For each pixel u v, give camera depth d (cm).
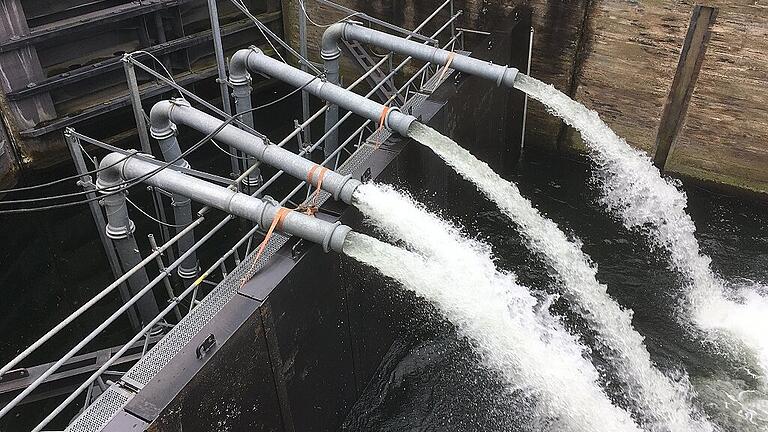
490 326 976
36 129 1485
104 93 1605
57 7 1476
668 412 1080
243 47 1936
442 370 1148
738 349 1218
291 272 826
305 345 912
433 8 1738
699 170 1616
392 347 1219
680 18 1438
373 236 1033
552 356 1041
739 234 1514
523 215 1208
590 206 1609
